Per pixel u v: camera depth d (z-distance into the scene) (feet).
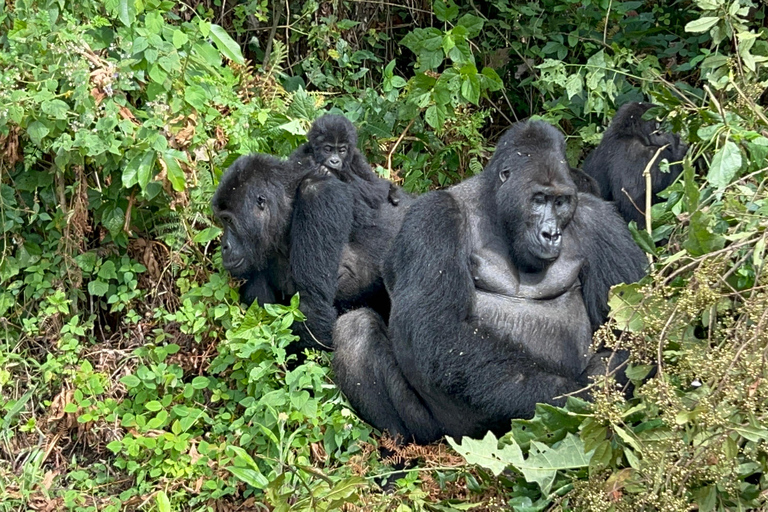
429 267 20.33
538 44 35.12
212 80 27.53
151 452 22.21
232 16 34.76
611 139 28.09
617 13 32.81
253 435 21.71
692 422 17.11
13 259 25.03
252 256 25.43
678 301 16.69
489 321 20.44
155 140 24.16
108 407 22.90
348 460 21.09
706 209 19.07
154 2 26.16
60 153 24.03
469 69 29.35
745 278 18.02
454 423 21.20
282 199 25.66
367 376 21.81
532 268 20.77
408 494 19.63
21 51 24.76
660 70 31.35
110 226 25.36
